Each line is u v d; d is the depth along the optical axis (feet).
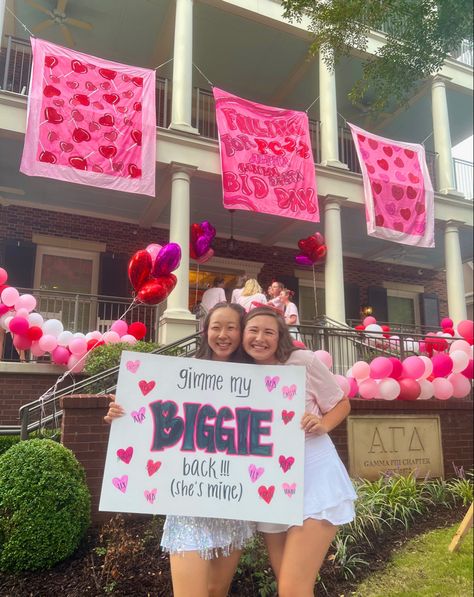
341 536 12.78
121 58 35.60
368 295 40.19
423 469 18.22
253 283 20.89
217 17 30.81
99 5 30.78
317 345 21.17
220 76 36.73
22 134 23.15
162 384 6.80
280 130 28.32
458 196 34.30
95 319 30.35
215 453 6.59
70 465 11.61
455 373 19.34
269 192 26.91
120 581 10.26
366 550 12.80
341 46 17.72
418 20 16.17
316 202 28.12
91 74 24.49
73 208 31.30
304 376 6.80
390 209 30.58
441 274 44.34
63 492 11.07
